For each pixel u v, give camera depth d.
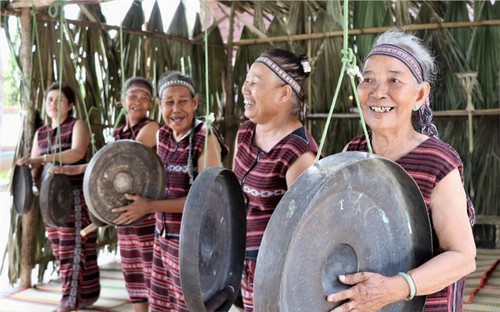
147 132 3.50
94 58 4.86
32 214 4.49
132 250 3.34
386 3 5.59
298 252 1.24
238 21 6.24
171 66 5.59
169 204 2.74
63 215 3.75
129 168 2.90
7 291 4.41
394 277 1.40
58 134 3.92
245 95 2.10
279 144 2.04
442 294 1.54
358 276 1.36
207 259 1.72
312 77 5.85
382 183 1.40
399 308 1.50
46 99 4.04
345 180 1.29
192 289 1.59
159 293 2.87
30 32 4.30
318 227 1.27
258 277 1.20
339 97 5.80
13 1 4.18
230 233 1.87
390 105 1.55
